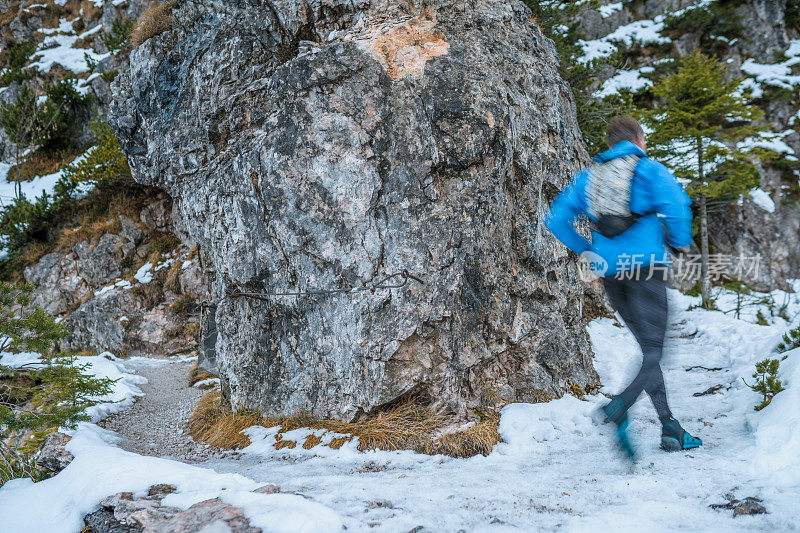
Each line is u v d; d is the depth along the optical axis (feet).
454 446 11.74
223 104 19.53
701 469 8.33
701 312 28.07
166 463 9.98
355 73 14.39
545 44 20.65
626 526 6.24
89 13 77.51
